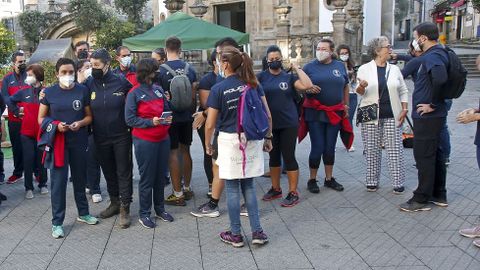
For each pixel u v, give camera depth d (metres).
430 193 5.23
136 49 9.91
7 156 8.73
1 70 15.18
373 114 5.83
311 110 5.89
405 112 5.86
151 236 4.77
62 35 31.97
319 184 6.45
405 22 55.66
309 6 19.91
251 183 4.43
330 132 5.99
